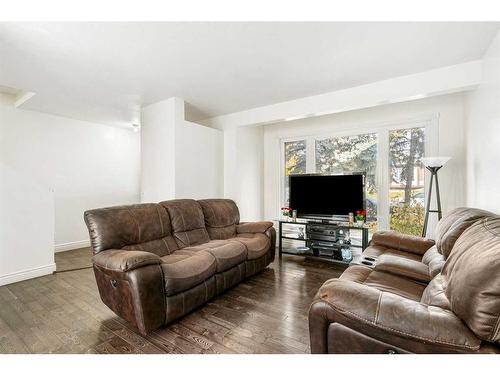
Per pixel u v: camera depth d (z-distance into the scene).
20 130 3.83
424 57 2.35
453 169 3.12
